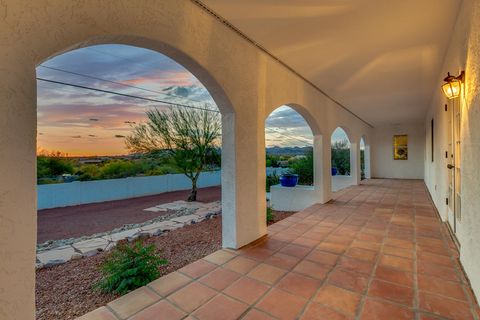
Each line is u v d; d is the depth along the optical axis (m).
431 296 1.88
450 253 2.68
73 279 2.52
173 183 10.77
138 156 8.82
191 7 2.23
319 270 2.33
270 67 3.43
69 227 5.06
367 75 4.12
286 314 1.70
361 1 2.19
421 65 3.71
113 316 1.69
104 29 1.62
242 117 2.92
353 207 5.06
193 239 3.72
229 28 2.63
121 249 2.47
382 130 10.98
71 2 1.46
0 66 1.20
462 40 2.31
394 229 3.57
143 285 2.18
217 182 12.74
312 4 2.21
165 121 7.68
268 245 2.98
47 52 1.37
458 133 2.96
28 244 1.30
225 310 1.75
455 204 3.10
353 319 1.63
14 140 1.25
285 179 6.23
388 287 2.01
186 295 1.94
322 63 3.57
